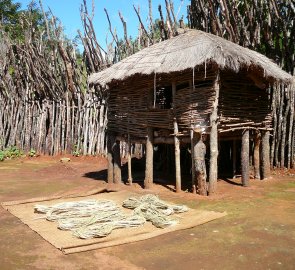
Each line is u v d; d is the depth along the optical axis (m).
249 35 13.37
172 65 9.16
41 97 19.91
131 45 16.47
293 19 12.72
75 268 5.05
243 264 5.07
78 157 17.83
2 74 21.11
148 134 10.45
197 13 14.66
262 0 12.97
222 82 9.53
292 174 12.15
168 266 5.06
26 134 20.34
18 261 5.32
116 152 11.61
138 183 11.55
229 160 13.40
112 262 5.23
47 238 6.14
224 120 9.61
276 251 5.48
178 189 9.83
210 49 8.73
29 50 18.78
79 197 9.45
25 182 11.96
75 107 18.53
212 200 8.75
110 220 6.79
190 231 6.47
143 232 6.39
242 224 6.78
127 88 11.04
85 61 17.98
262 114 10.91
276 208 7.87
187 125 9.54
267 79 10.00
